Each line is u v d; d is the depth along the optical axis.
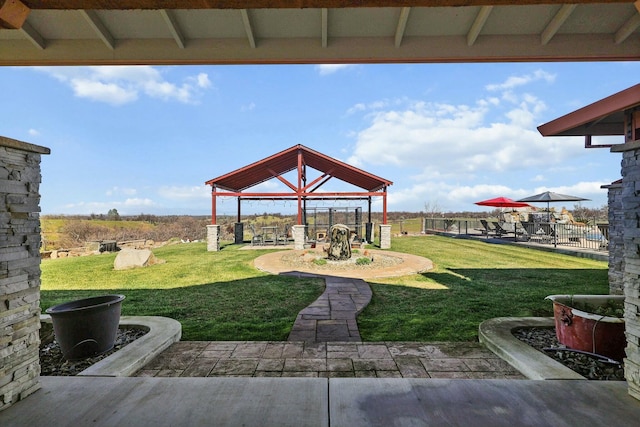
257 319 4.23
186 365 2.82
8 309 1.99
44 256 11.43
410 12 2.90
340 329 3.79
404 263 8.73
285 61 3.32
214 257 10.52
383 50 3.26
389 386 2.28
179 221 22.31
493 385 2.28
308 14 2.95
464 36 3.23
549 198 13.27
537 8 2.81
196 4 1.80
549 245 11.94
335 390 2.22
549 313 4.36
